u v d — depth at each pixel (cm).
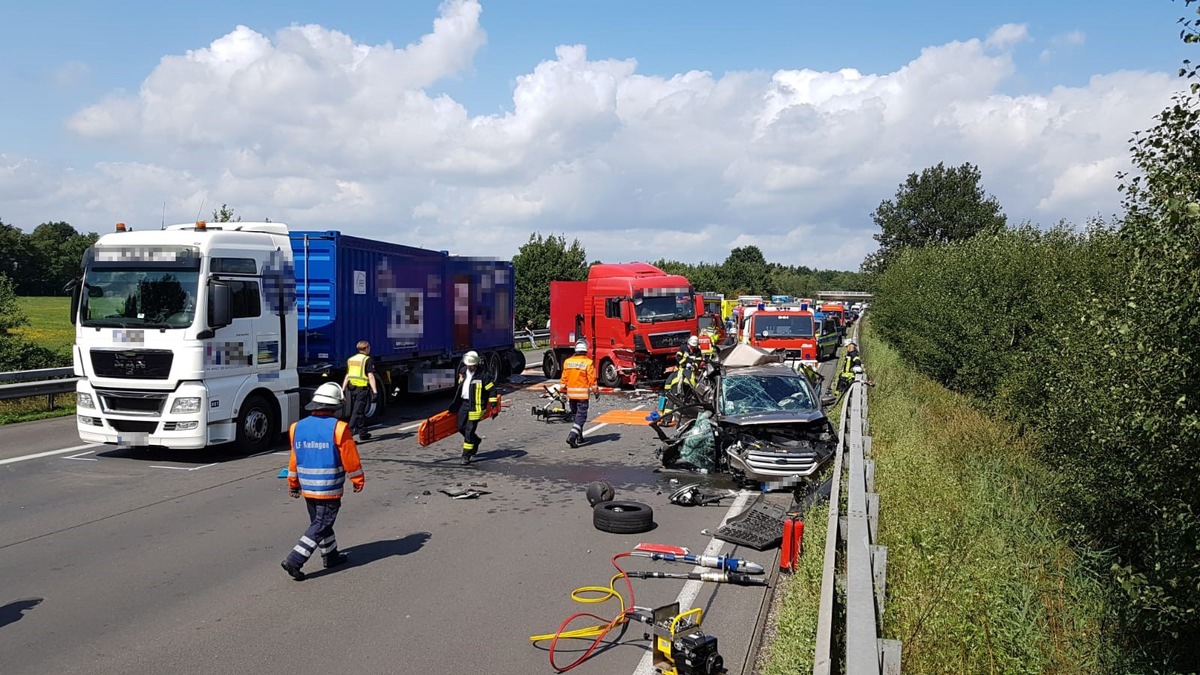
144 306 1152
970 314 1576
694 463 1161
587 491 976
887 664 370
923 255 2802
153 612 621
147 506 938
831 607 438
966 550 715
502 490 1057
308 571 724
